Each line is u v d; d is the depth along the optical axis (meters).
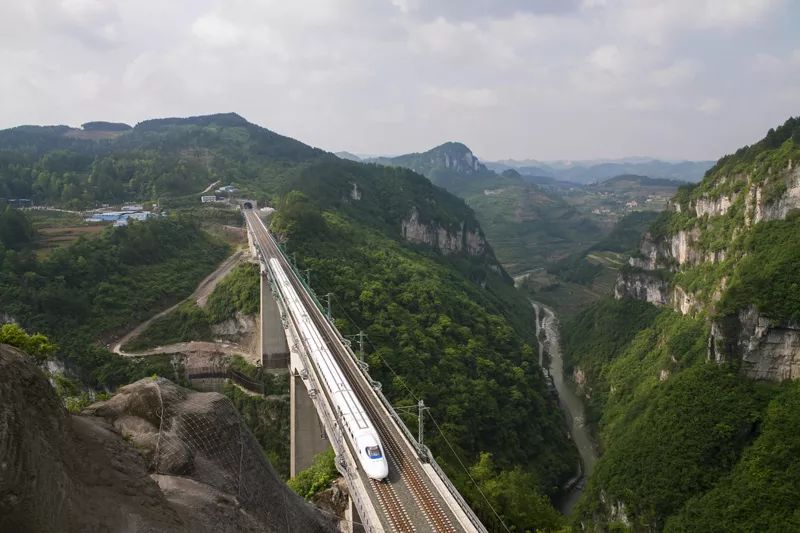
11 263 116.56
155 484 22.81
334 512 55.81
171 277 137.75
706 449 86.12
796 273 94.62
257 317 114.44
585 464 122.06
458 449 84.94
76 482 19.34
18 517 15.91
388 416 63.16
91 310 117.69
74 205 193.38
